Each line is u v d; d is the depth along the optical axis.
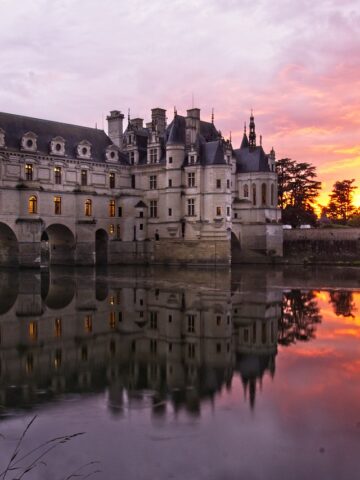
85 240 82.19
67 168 81.69
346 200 156.25
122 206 88.62
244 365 20.20
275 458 12.05
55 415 14.83
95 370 19.58
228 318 30.33
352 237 97.12
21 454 12.41
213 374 18.97
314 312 32.47
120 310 33.19
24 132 78.56
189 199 86.56
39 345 23.59
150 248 90.38
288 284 50.78
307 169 124.50
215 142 86.50
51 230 84.31
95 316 30.97
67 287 47.31
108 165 88.31
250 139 100.94
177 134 88.25
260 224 96.00
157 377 18.61
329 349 22.81
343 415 14.63
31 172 76.88
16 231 72.00
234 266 85.31
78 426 13.98
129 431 13.61
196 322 29.05
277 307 34.44
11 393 16.86
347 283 52.16
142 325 28.27
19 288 46.34
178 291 43.84
